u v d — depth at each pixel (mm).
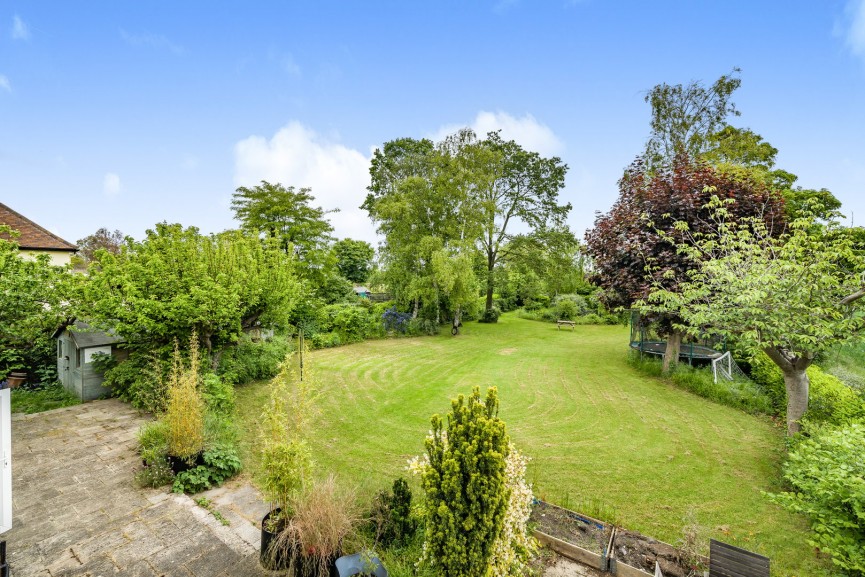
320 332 17422
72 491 5008
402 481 4344
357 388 10836
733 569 3426
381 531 3961
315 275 21156
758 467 6281
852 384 9883
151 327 7508
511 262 26094
